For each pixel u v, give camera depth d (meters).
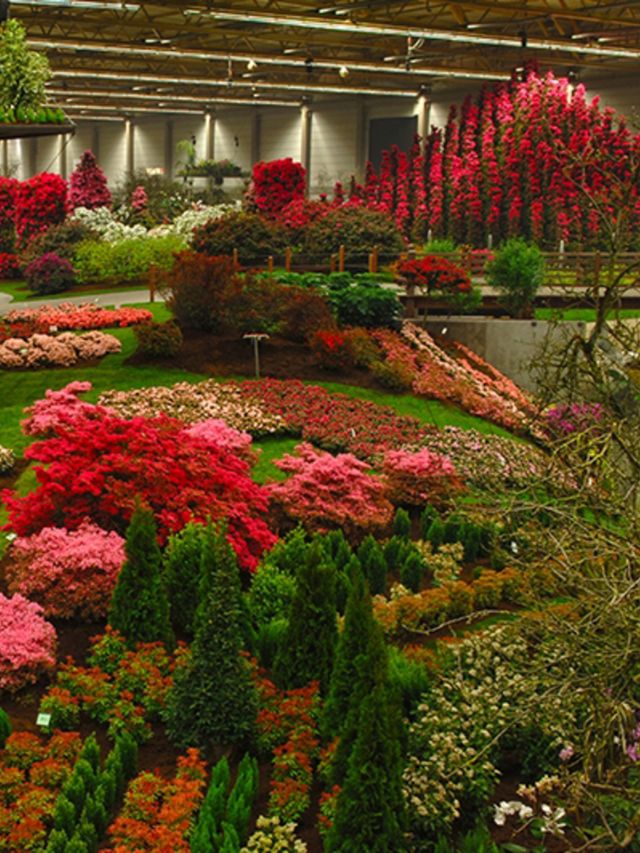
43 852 7.97
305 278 28.92
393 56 52.38
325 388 23.81
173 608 12.07
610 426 9.12
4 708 10.30
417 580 14.27
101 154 83.38
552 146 41.91
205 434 16.72
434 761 8.91
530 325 29.42
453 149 47.00
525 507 8.84
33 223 45.25
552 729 9.31
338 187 50.47
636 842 8.12
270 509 15.56
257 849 8.12
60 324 27.67
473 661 10.48
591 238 40.50
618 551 7.89
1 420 20.34
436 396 24.12
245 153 72.81
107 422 14.31
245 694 9.72
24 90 20.09
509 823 8.96
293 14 40.31
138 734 9.84
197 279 25.94
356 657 9.07
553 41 43.28
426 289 31.17
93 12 46.41
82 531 12.73
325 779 9.14
